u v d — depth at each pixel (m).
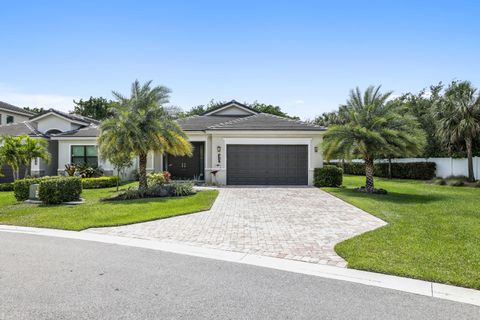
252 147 20.25
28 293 4.42
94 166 22.23
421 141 16.16
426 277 4.95
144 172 15.22
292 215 10.33
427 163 26.08
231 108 26.84
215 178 20.14
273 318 3.71
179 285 4.72
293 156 20.14
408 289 4.57
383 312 3.87
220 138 20.12
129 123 14.11
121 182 20.94
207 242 7.20
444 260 5.71
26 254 6.29
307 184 20.00
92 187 19.03
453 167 24.36
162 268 5.48
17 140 18.48
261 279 4.97
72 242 7.23
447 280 4.81
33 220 9.55
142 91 15.37
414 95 32.00
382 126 16.27
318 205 12.30
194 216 10.16
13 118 37.25
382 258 5.84
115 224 8.92
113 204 12.43
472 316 3.77
